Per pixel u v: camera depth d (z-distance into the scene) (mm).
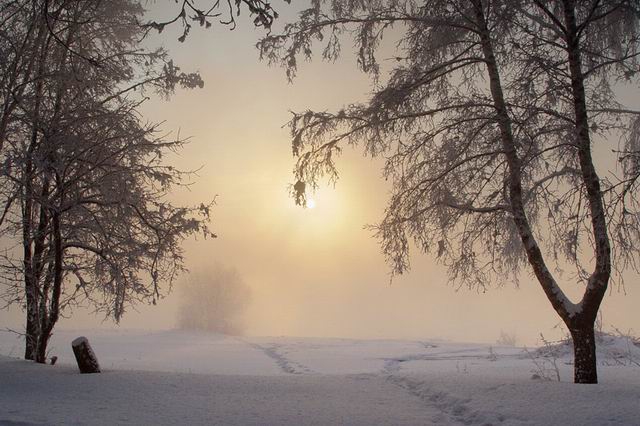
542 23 9500
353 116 10266
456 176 10250
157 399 8414
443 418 7109
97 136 12797
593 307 8797
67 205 12242
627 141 10875
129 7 13727
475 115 10055
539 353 22797
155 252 13164
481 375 10836
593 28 9695
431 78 10008
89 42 13539
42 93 12750
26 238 13484
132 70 13984
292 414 7270
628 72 9320
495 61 9938
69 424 6430
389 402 8320
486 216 10195
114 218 12789
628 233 8453
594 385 8305
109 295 13656
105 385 9664
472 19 9938
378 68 10773
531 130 9734
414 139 10297
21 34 11938
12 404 7820
